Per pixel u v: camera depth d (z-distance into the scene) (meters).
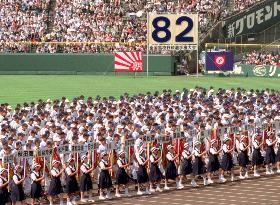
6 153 108.94
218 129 130.75
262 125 136.75
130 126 131.50
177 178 124.06
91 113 142.12
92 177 121.62
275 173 136.12
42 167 112.31
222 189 123.19
